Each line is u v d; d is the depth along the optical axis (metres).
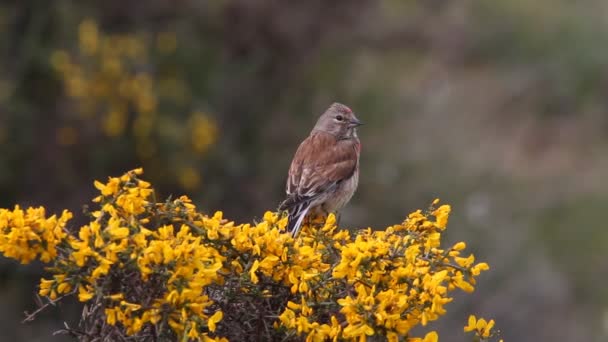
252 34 15.80
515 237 15.28
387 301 4.89
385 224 15.62
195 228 5.21
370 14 17.03
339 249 5.43
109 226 4.86
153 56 15.13
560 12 21.23
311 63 16.45
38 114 14.15
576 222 16.75
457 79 19.62
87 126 14.29
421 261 5.07
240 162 15.13
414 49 19.25
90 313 5.02
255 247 5.15
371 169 16.02
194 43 15.41
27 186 13.91
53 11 14.23
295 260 5.18
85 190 14.08
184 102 15.09
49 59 13.98
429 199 16.02
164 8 15.45
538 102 19.70
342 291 5.17
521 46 20.53
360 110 16.80
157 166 14.55
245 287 5.23
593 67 20.14
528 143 18.72
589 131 19.28
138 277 4.94
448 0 20.05
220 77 15.65
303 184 8.80
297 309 5.18
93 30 14.14
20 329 12.84
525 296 14.53
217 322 5.09
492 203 16.33
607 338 14.45
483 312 14.20
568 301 14.99
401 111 17.47
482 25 20.48
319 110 16.44
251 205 15.04
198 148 14.64
